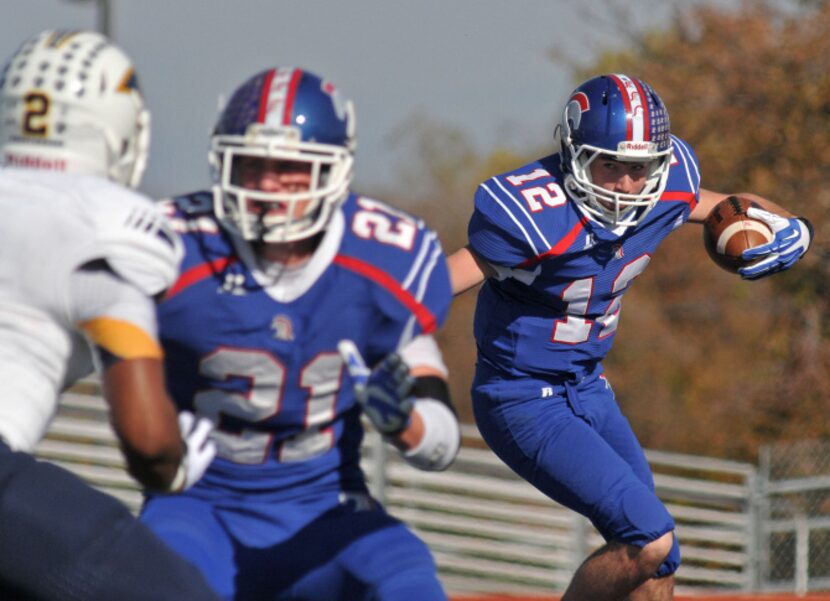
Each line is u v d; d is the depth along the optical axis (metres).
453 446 12.12
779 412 65.44
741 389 67.06
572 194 16.92
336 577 12.38
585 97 16.62
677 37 68.12
